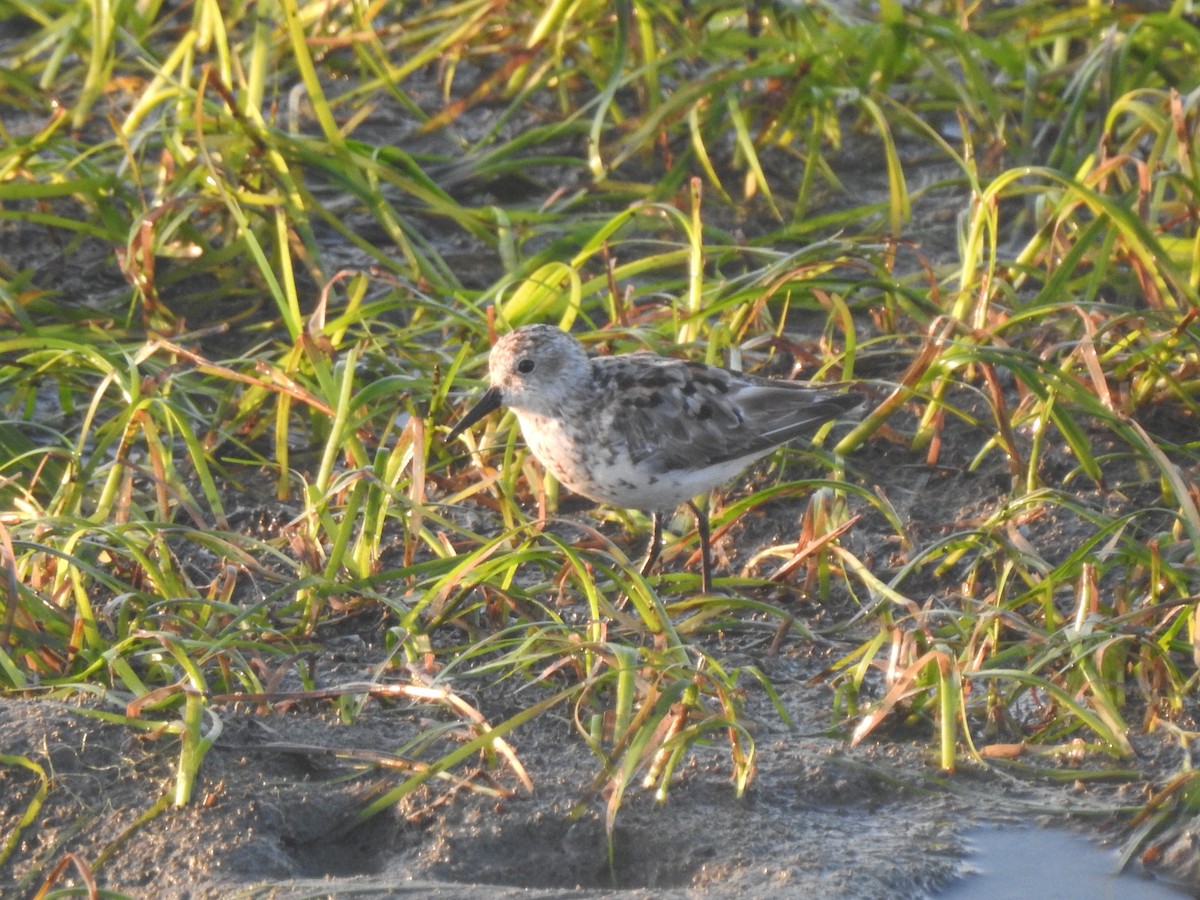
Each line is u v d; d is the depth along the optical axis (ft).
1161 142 49.24
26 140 52.65
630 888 28.48
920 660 31.78
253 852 28.32
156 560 37.42
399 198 56.29
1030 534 40.04
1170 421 44.21
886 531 40.88
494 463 43.32
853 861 28.55
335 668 34.91
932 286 47.03
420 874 28.25
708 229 51.78
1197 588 35.70
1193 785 29.89
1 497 40.47
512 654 32.76
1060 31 59.82
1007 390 45.60
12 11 64.85
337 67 63.77
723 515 39.40
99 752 30.22
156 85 53.31
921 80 61.00
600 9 59.72
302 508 41.93
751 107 57.82
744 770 30.27
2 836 28.78
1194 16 60.54
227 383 46.09
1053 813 30.22
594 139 52.65
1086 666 32.55
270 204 49.08
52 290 50.60
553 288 45.88
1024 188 51.62
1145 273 45.57
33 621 33.78
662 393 38.04
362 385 45.37
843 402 39.42
